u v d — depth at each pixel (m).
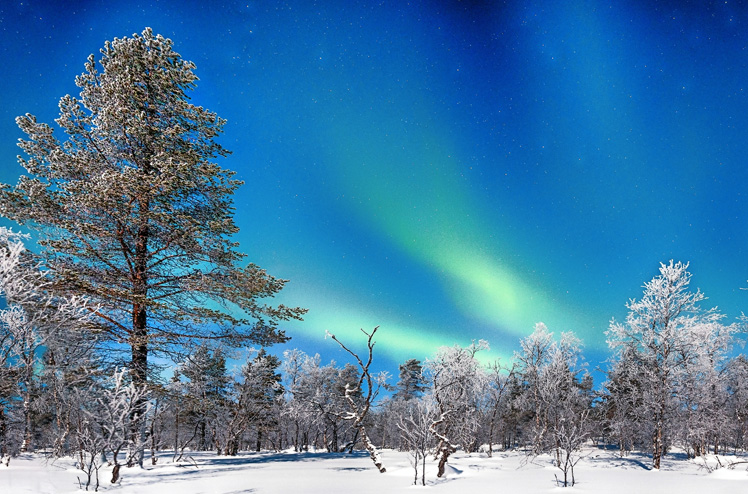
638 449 30.84
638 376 21.41
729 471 15.03
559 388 26.77
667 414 19.27
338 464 15.73
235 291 15.16
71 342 12.84
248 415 27.41
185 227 14.42
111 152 15.33
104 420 8.94
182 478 10.87
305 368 35.84
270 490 9.00
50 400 12.57
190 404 14.65
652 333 19.75
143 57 15.38
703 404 19.81
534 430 25.22
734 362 21.44
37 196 13.37
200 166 14.86
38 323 10.57
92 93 15.80
